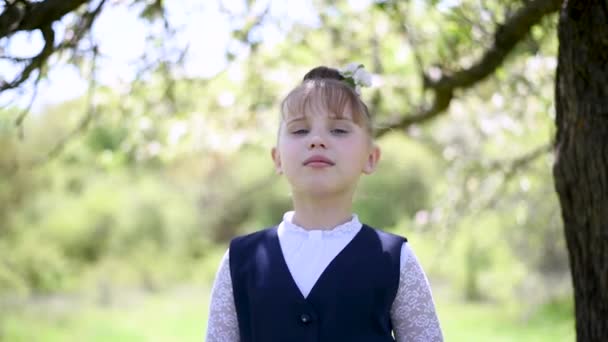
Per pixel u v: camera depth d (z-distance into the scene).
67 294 14.06
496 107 5.35
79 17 2.90
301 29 4.82
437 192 6.34
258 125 5.43
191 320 12.62
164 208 16.97
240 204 17.64
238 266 2.11
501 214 6.52
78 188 16.73
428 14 4.14
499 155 5.87
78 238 15.72
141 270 15.84
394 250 2.09
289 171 2.09
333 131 2.10
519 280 11.01
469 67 3.98
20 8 2.36
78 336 10.95
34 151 13.02
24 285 13.11
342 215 2.12
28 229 14.09
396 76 4.88
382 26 4.76
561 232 6.94
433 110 4.47
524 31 3.50
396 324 2.09
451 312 12.51
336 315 1.98
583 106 2.40
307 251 2.07
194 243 17.61
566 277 10.51
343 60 4.88
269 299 2.01
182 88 4.68
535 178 5.51
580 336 2.51
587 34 2.35
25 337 10.59
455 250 9.73
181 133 5.17
